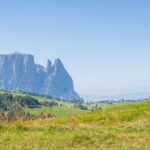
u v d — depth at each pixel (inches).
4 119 1397.6
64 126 1392.7
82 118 2086.6
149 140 1194.6
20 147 993.5
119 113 2090.3
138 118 1930.4
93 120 2032.5
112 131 1375.5
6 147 989.2
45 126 1370.6
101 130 1331.2
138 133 1360.7
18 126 1316.4
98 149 1013.2
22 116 1464.1
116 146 1064.8
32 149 978.1
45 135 1187.3
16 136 1155.3
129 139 1190.9
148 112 2038.6
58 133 1235.9
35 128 1334.9
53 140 1095.6
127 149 1021.2
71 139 1106.1
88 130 1314.0
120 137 1198.9
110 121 1979.6
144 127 1585.9
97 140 1123.3
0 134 1179.9
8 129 1277.1
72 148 1014.4
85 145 1065.5
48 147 1007.0
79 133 1174.3
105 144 1085.8
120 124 1844.2
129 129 1504.7
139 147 1053.8
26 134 1204.5
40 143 1055.0
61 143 1063.6
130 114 2039.9
